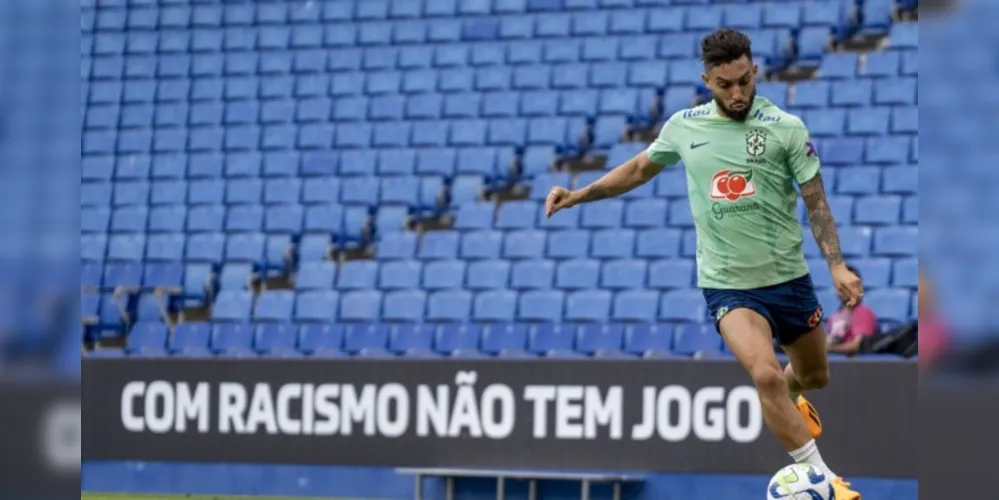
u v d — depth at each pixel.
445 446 37.22
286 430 38.75
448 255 51.00
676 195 50.53
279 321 49.34
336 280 50.75
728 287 21.59
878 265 44.78
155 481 39.62
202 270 52.44
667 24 59.41
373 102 59.66
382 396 37.91
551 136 56.09
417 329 46.41
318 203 55.56
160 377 39.88
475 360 37.09
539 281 48.00
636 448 35.56
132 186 58.44
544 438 36.31
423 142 57.53
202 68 63.34
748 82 20.72
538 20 60.97
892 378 33.72
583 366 36.12
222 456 39.19
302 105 60.53
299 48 63.19
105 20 64.88
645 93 56.84
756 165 21.22
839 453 34.03
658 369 35.50
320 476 38.31
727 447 34.78
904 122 51.69
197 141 60.12
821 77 54.56
